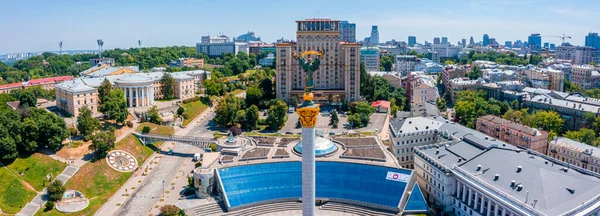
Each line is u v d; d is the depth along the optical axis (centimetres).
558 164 19375
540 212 15150
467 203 18912
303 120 13975
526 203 15962
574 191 16100
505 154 19525
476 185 18088
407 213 19625
